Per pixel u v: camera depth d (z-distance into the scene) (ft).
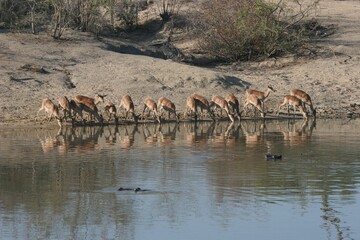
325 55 170.60
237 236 69.05
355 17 204.23
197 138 116.67
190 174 90.99
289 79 157.69
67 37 168.96
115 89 142.00
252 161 98.43
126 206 77.82
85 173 91.25
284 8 192.54
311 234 69.62
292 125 131.23
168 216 74.79
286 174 91.09
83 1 176.76
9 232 70.44
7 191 83.15
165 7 207.51
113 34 185.47
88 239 68.49
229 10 177.37
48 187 84.84
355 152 104.68
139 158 100.07
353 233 69.82
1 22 174.40
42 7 178.91
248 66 171.01
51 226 71.72
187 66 153.69
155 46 177.78
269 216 74.59
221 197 81.05
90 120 130.41
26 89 137.80
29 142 111.55
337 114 141.18
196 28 183.01
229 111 134.51
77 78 145.28
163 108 131.95
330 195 81.61
